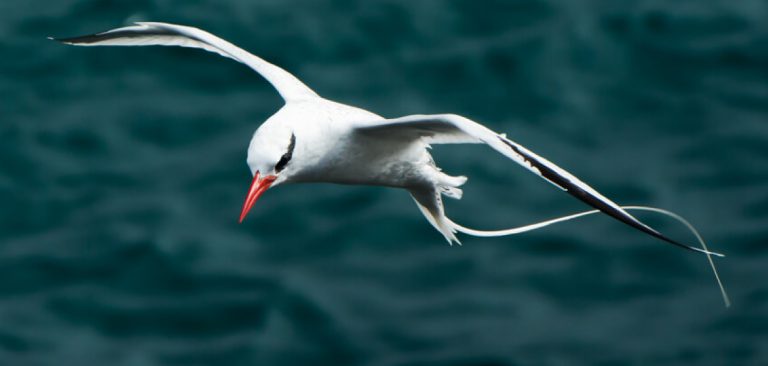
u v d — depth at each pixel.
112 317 18.88
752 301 18.42
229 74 24.42
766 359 17.33
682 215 20.31
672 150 22.08
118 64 24.69
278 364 17.86
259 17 25.94
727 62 24.33
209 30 25.56
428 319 18.41
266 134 8.89
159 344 18.33
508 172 21.77
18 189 21.58
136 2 26.25
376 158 9.53
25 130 22.92
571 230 20.20
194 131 22.95
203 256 19.97
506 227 20.39
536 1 26.14
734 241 19.64
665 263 19.42
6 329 18.44
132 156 22.38
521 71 24.33
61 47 25.05
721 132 22.39
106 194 21.47
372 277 19.33
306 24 25.69
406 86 24.17
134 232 20.41
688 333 17.97
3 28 25.56
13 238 20.50
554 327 18.20
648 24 25.33
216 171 21.86
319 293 18.97
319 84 24.27
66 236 20.47
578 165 21.78
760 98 23.33
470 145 22.52
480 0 26.14
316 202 20.97
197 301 19.12
